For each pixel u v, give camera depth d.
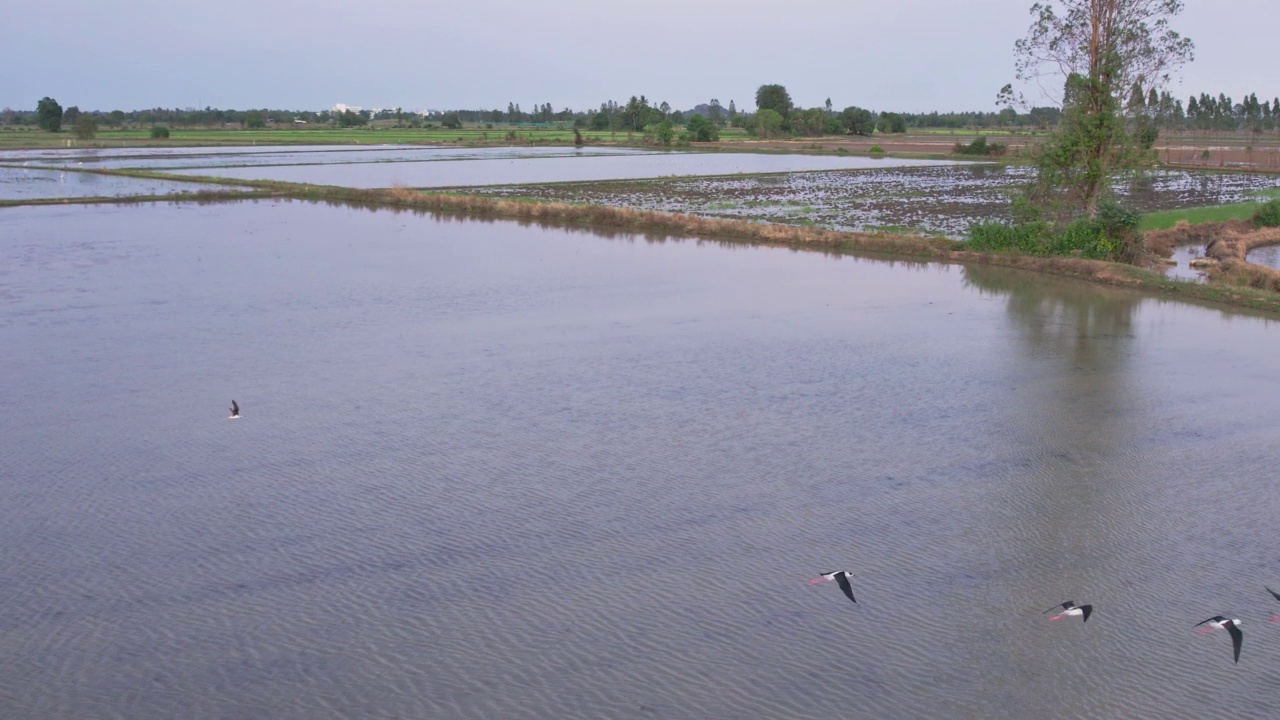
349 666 13.25
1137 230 43.81
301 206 64.88
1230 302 35.16
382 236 51.50
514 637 13.94
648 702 12.57
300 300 34.81
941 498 18.55
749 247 49.31
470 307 34.09
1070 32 44.75
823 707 12.53
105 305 33.50
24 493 18.34
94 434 21.34
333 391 24.55
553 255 46.00
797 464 20.16
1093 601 15.02
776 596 15.08
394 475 19.39
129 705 12.42
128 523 17.22
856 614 14.61
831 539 16.89
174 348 28.19
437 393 24.50
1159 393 24.69
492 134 191.75
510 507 18.03
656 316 33.06
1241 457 20.48
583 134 195.25
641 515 17.75
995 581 15.56
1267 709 12.51
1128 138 43.81
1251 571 15.89
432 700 12.55
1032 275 41.22
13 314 31.97
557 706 12.47
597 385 25.30
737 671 13.23
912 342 29.77
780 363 27.39
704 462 20.23
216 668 13.19
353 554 16.23
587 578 15.52
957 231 52.94
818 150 133.50
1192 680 13.12
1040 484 19.17
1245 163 102.88
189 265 41.44
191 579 15.41
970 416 23.05
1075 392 24.80
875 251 47.38
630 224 56.09
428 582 15.38
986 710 12.51
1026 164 48.03
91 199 64.06
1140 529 17.34
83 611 14.51
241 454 20.36
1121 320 32.81
